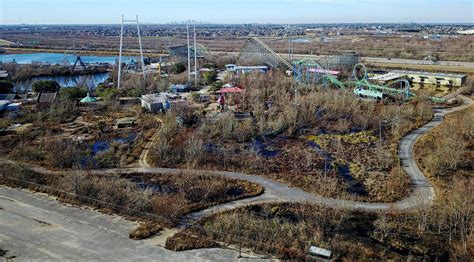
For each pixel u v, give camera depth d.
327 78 124.00
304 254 39.88
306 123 87.94
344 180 59.31
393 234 44.59
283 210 49.94
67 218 47.41
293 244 41.59
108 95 109.88
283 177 59.56
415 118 89.31
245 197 53.12
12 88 127.12
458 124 79.81
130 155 69.31
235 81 129.75
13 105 102.44
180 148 69.56
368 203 51.41
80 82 150.88
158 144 70.44
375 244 43.09
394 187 55.31
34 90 120.25
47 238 43.09
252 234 43.38
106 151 70.69
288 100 100.50
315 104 97.94
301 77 129.38
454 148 65.62
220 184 56.59
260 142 76.94
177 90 123.38
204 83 134.62
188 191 54.75
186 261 38.84
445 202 49.03
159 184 58.28
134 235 43.22
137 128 85.62
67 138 78.19
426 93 114.19
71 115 95.62
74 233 44.06
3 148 72.19
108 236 43.47
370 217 48.31
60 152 67.12
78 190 52.72
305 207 49.69
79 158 67.12
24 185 56.50
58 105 98.56
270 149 73.12
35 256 39.84
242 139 77.25
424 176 59.09
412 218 47.41
